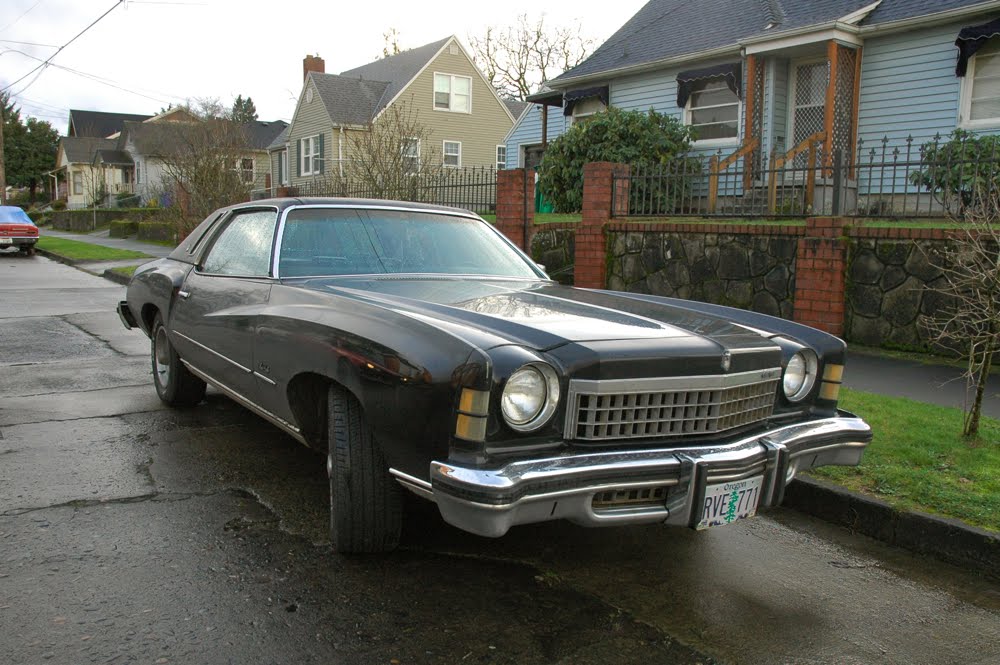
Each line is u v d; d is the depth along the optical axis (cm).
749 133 1462
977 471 425
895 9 1355
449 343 273
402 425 277
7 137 6600
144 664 252
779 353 328
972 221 610
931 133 1317
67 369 724
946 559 358
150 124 4881
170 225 2417
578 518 272
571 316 327
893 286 779
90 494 401
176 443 492
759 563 351
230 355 417
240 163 2272
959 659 277
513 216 1165
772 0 1625
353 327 308
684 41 1680
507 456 266
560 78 1903
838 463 341
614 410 281
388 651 265
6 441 490
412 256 432
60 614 281
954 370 695
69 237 3319
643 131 1495
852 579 339
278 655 260
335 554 338
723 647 278
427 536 361
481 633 279
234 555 334
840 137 1381
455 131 3434
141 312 588
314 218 430
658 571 337
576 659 266
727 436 304
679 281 966
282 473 439
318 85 3241
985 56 1250
